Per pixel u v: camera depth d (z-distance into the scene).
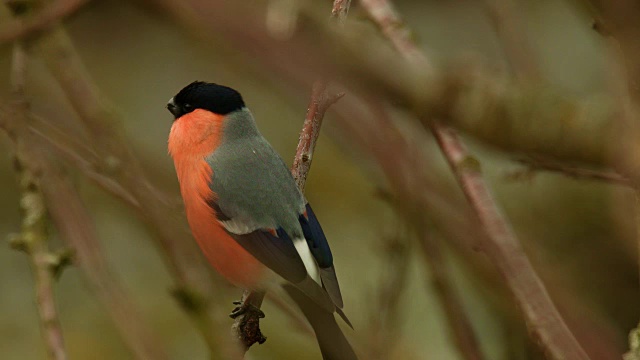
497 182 11.76
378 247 10.68
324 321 7.84
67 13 7.27
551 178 12.25
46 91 10.48
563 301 7.91
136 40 15.02
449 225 6.97
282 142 14.20
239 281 8.66
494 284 7.78
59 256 6.77
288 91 3.91
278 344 11.86
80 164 7.71
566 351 5.80
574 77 13.15
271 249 8.39
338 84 3.40
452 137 7.39
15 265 13.17
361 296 11.95
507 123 3.47
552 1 13.70
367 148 6.06
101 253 6.86
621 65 3.62
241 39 3.28
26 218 6.98
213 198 8.86
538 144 3.48
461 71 3.49
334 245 12.85
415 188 6.26
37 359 12.47
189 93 9.57
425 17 14.65
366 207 13.29
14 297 12.92
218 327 4.44
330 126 7.93
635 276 11.83
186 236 6.87
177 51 14.86
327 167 13.65
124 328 6.18
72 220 7.05
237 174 8.91
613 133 3.47
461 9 14.60
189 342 12.20
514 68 10.23
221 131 9.30
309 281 8.05
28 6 8.11
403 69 3.43
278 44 3.28
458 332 6.62
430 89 3.44
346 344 7.66
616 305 11.95
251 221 8.66
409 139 6.56
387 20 8.20
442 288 6.62
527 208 12.02
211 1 3.28
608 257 11.99
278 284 8.28
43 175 7.15
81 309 12.59
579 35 13.46
